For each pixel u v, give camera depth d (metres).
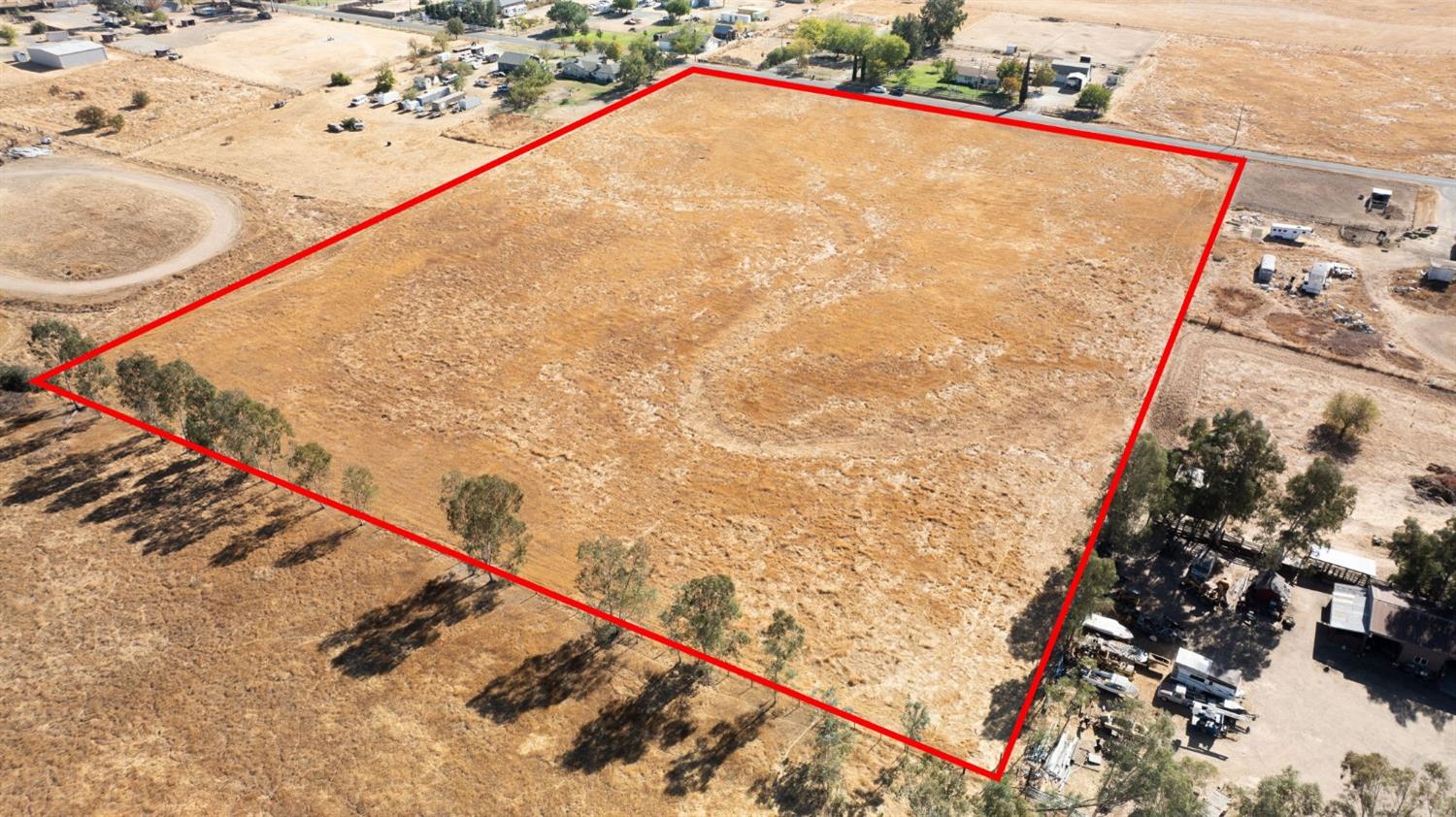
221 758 50.69
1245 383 86.12
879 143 145.88
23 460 74.31
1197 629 60.97
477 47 187.00
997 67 170.00
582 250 112.69
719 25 198.25
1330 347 91.06
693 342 94.56
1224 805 48.53
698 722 52.88
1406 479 73.81
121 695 54.62
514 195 126.94
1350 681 56.72
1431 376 86.12
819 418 83.50
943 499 73.69
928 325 97.38
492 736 51.72
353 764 50.19
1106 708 55.25
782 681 56.12
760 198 127.50
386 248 112.12
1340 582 63.34
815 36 187.50
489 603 61.41
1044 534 69.94
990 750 52.31
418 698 54.16
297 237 114.56
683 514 71.81
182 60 176.50
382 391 86.00
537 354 92.19
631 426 82.19
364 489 68.69
